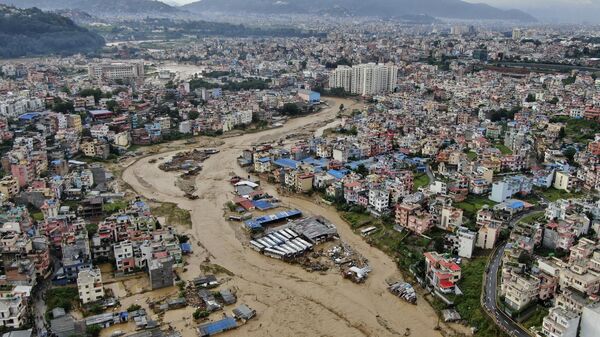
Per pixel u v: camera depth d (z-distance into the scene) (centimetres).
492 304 17962
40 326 17288
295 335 17425
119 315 17900
